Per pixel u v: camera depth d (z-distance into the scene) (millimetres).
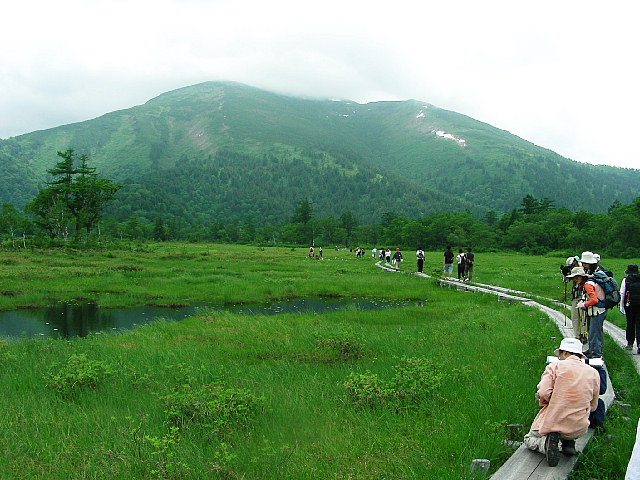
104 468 5586
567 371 5621
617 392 8203
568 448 5562
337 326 15344
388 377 9289
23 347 12750
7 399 8258
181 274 34531
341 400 8039
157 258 51344
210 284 29672
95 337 14945
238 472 5504
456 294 26547
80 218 73750
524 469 5258
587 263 11148
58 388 8789
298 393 8516
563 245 95875
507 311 18703
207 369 10172
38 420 7164
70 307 23438
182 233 149125
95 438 6496
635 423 6633
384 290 28812
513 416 6875
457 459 5555
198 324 17141
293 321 17656
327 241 142000
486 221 157500
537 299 21719
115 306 23688
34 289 26953
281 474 5438
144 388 9070
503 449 5898
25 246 56750
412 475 5246
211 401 7516
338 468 5559
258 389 8719
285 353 12477
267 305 24719
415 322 17797
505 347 11867
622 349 11320
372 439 6418
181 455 5906
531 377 8922
